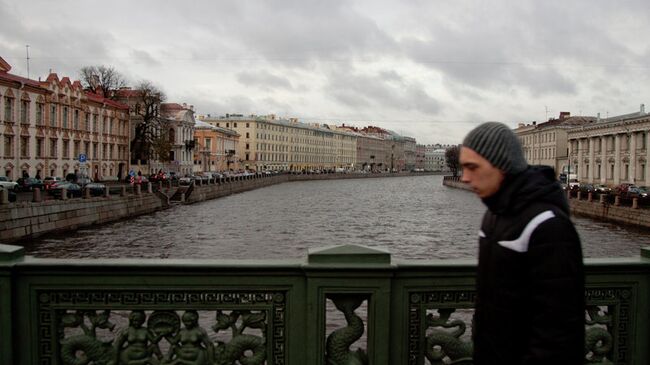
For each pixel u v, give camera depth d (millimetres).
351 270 3059
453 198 68688
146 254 22984
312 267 3059
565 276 1964
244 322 3178
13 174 42375
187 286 3158
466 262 3201
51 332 3172
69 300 3184
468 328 7832
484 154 2195
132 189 42969
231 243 26531
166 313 3188
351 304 3141
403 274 3166
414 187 102750
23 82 42938
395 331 3168
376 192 81938
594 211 42469
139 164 68000
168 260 3199
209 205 51406
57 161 49062
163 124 68125
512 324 2113
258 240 27719
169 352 3186
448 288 3195
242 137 130250
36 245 24859
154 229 31891
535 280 2016
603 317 3395
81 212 31875
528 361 1991
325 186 100438
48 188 33906
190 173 85438
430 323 3225
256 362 3172
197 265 3115
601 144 70312
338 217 41188
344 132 183375
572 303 1952
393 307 3164
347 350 3145
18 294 3164
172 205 48875
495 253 2164
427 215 44062
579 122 88438
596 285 3338
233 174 92312
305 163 155875
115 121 62812
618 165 65250
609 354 3402
